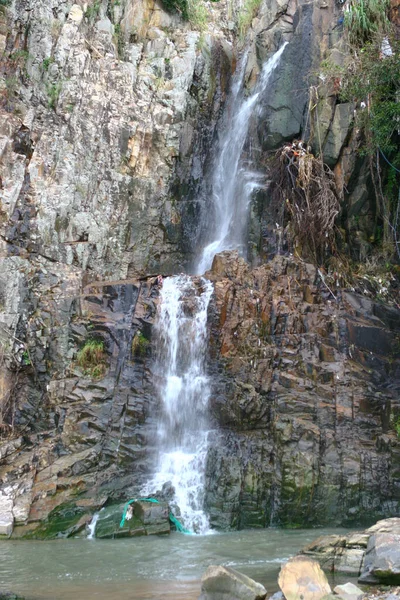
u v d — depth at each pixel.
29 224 14.23
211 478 11.25
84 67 16.38
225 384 12.59
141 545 9.40
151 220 16.20
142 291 13.80
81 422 11.93
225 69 19.09
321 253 15.69
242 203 16.84
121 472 11.44
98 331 13.19
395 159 15.34
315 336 13.51
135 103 16.86
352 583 6.88
